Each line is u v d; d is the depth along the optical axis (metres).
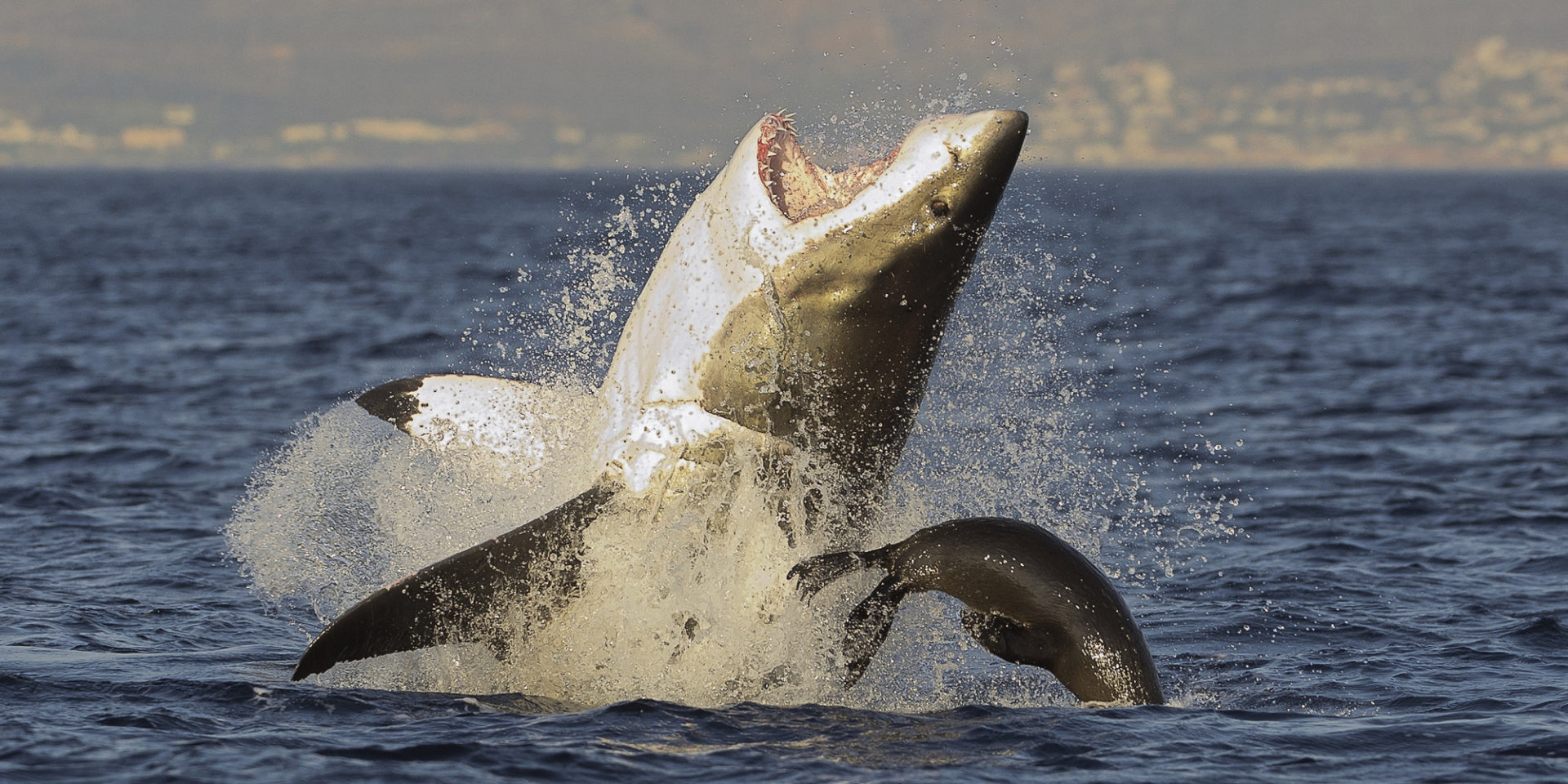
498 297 165.75
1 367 102.81
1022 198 35.19
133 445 72.19
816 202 30.48
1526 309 156.62
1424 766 27.64
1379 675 35.44
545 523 29.77
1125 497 61.47
